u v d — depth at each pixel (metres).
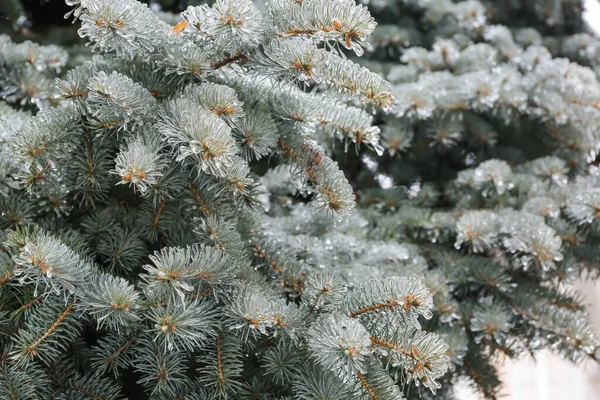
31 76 1.23
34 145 1.00
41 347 0.98
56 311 0.99
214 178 1.02
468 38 1.83
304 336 1.00
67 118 1.02
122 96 0.98
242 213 1.09
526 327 1.27
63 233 1.06
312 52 0.98
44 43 1.56
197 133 0.97
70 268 0.97
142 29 1.00
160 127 0.98
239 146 1.03
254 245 1.11
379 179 1.71
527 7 2.07
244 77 1.08
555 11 2.02
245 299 0.99
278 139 1.07
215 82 1.07
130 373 1.08
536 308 1.25
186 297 1.00
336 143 1.55
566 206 1.31
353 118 1.08
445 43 1.67
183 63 1.02
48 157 1.01
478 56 1.68
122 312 0.97
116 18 0.96
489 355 1.29
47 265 0.96
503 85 1.51
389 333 0.99
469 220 1.27
